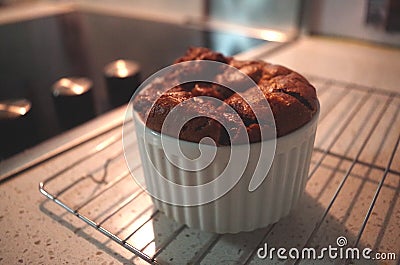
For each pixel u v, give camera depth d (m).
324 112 0.32
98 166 0.27
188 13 0.54
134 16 0.57
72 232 0.22
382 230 0.21
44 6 0.65
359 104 0.33
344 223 0.22
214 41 0.47
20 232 0.22
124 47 0.47
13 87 0.38
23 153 0.28
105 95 0.36
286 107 0.19
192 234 0.21
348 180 0.25
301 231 0.21
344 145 0.28
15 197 0.24
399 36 0.42
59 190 0.25
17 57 0.45
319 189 0.24
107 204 0.24
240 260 0.20
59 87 0.35
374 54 0.42
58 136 0.30
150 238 0.21
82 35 0.52
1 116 0.31
